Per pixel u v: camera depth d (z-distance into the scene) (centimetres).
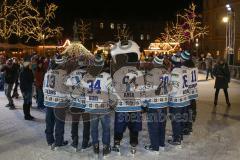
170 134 982
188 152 820
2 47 3569
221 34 5466
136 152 820
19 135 972
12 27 4653
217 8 5600
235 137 951
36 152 820
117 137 816
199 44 6297
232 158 775
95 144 790
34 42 5481
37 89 1348
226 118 1202
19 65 1644
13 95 1689
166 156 790
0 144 885
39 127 1065
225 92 1448
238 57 4812
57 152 820
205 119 1184
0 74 1930
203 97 1720
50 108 834
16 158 775
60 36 6469
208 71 2717
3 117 1218
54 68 821
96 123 786
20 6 4734
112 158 779
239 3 4834
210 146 866
